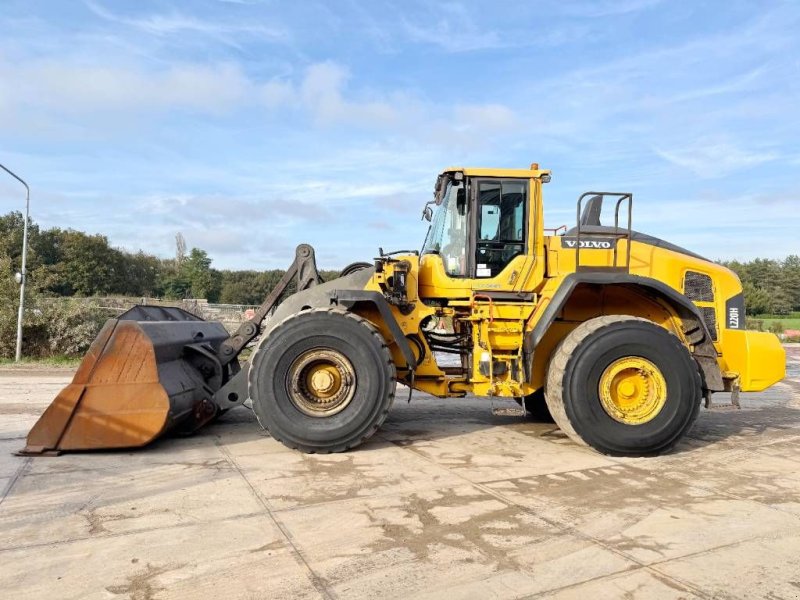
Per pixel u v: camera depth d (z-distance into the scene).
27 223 14.02
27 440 4.88
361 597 2.57
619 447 5.05
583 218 6.42
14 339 13.95
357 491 4.01
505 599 2.57
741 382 5.72
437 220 6.20
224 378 6.17
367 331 5.12
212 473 4.38
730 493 4.09
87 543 3.09
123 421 4.86
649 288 5.63
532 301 5.74
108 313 15.59
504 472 4.55
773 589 2.69
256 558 2.94
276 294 6.05
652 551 3.09
